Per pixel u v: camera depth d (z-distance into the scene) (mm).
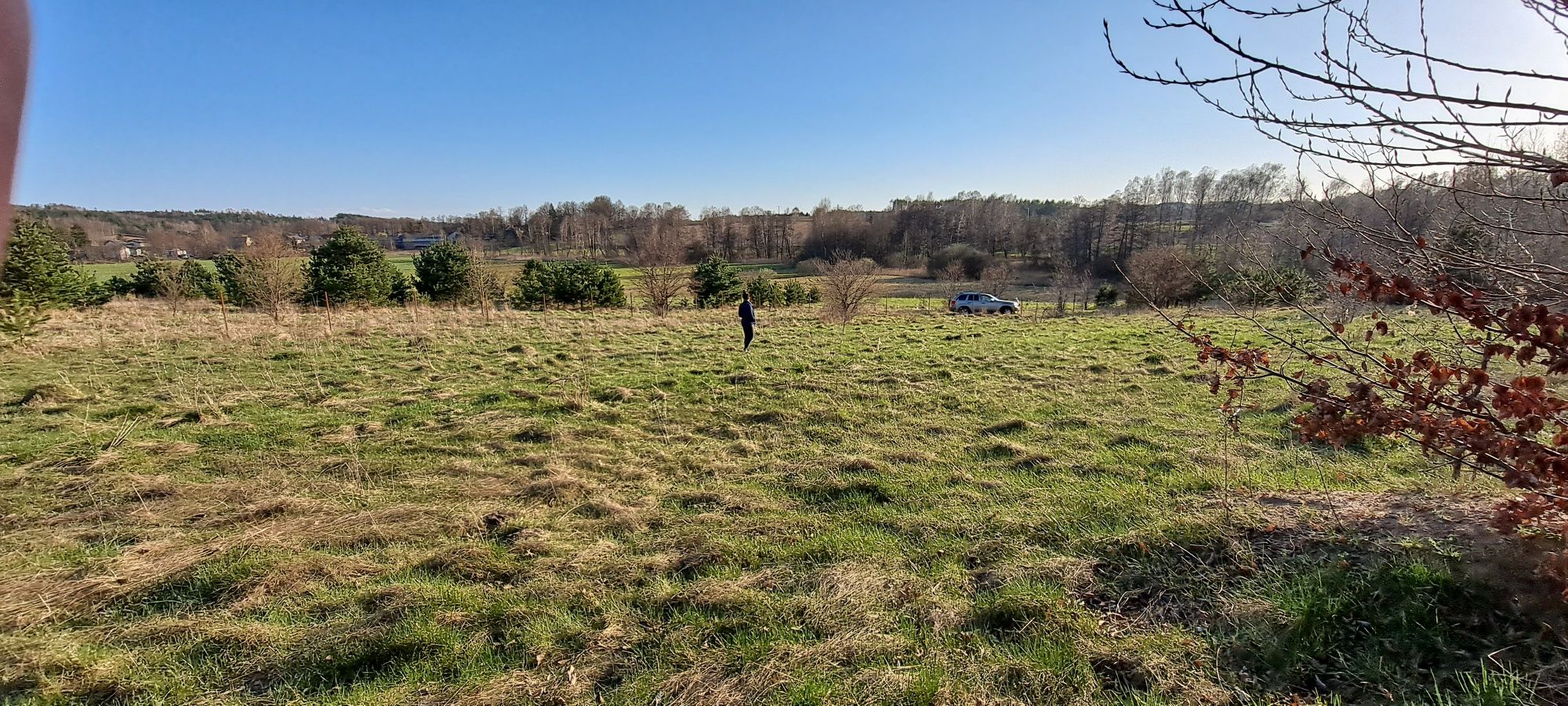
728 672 2992
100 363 11039
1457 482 4504
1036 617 3287
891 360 11344
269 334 14352
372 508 5035
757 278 29172
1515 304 2285
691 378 9836
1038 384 9031
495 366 11078
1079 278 36125
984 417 7383
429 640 3246
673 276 22750
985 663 2984
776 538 4383
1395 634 2891
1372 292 2475
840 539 4324
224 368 10797
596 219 51375
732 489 5328
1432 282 2398
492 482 5590
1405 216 2598
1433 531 3457
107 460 6016
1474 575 2992
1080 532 4246
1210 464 5492
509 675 3021
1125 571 3656
